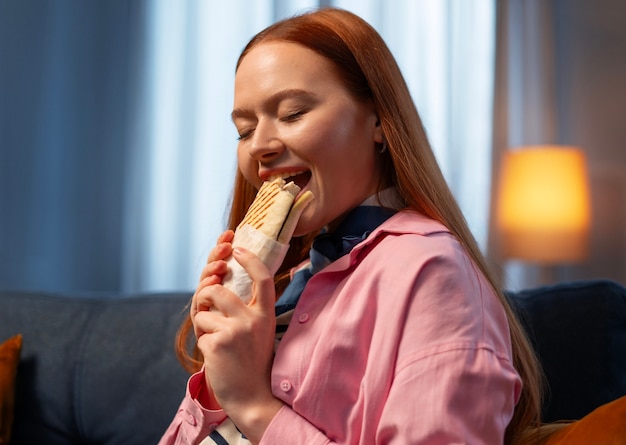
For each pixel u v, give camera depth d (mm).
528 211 2680
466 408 759
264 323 851
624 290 1237
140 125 2883
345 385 833
